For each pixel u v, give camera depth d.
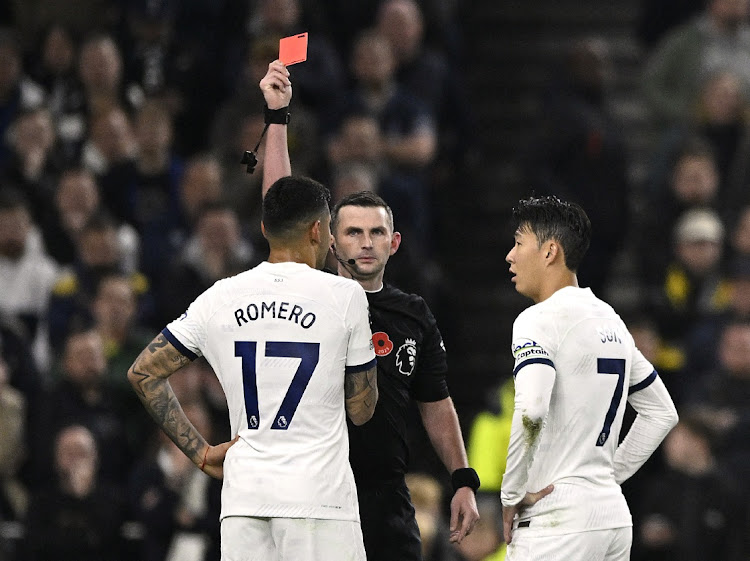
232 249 36.22
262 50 39.91
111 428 33.72
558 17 49.38
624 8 49.78
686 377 36.22
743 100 41.75
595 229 39.97
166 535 31.61
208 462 17.69
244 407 17.27
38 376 34.12
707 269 38.50
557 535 17.98
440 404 20.14
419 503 31.53
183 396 32.09
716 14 43.69
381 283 19.83
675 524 31.86
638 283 43.06
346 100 40.22
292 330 17.25
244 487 17.03
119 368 34.75
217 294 17.59
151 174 39.78
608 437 18.44
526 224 18.84
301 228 17.78
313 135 38.94
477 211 45.09
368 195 19.64
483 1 49.62
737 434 32.66
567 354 18.16
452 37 45.06
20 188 38.31
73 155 40.81
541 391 17.77
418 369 19.94
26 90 41.78
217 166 38.50
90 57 41.62
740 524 31.83
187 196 38.34
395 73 42.25
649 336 35.84
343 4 44.78
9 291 36.38
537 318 18.23
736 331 34.09
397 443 19.47
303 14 42.81
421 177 39.56
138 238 39.25
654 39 48.12
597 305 18.59
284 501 16.89
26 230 36.59
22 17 43.41
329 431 17.25
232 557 17.08
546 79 47.78
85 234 36.94
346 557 17.02
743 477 32.09
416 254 36.66
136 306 37.09
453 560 31.67
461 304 43.19
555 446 18.23
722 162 41.19
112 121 39.94
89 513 31.75
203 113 44.12
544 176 40.34
